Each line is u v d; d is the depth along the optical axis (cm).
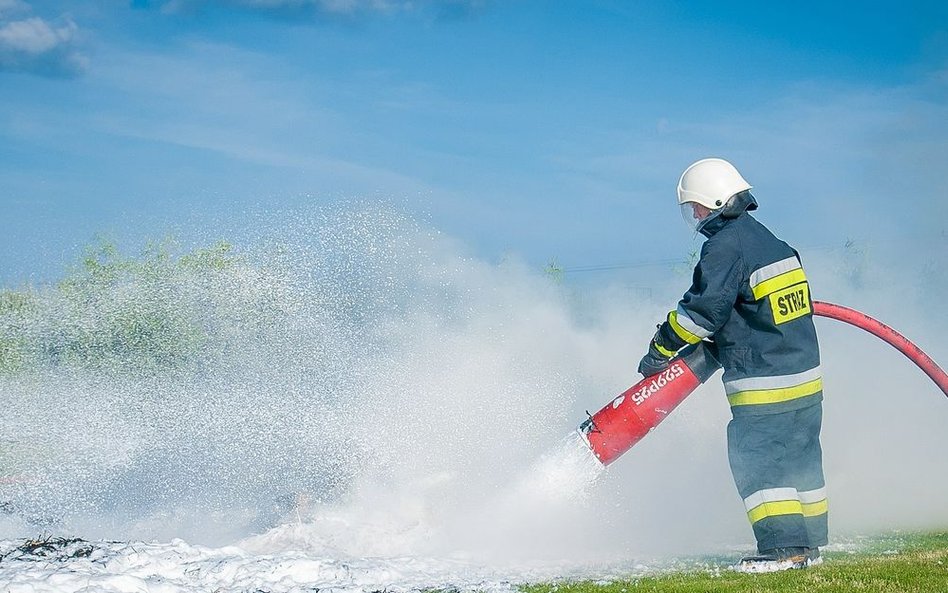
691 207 738
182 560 646
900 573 532
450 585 611
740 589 516
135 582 559
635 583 572
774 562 645
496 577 646
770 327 697
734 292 696
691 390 766
